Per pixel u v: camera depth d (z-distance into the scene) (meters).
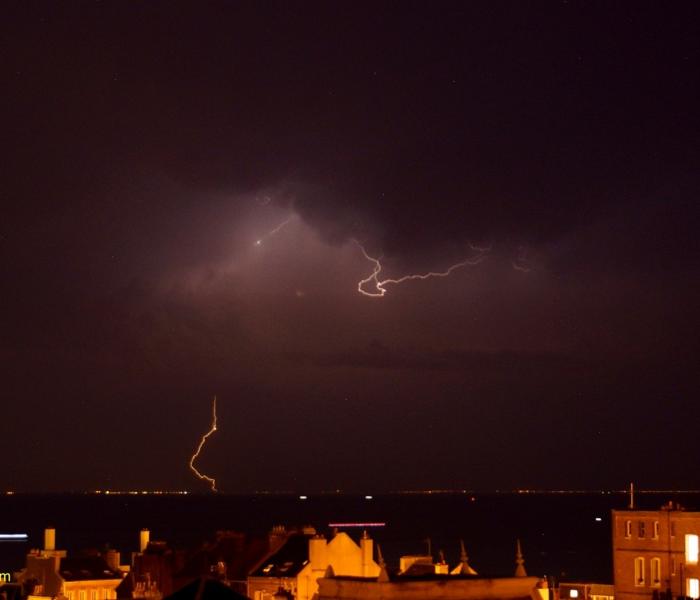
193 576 123.75
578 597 127.88
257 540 125.19
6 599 110.75
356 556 112.75
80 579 133.62
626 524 125.44
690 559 120.31
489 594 60.28
